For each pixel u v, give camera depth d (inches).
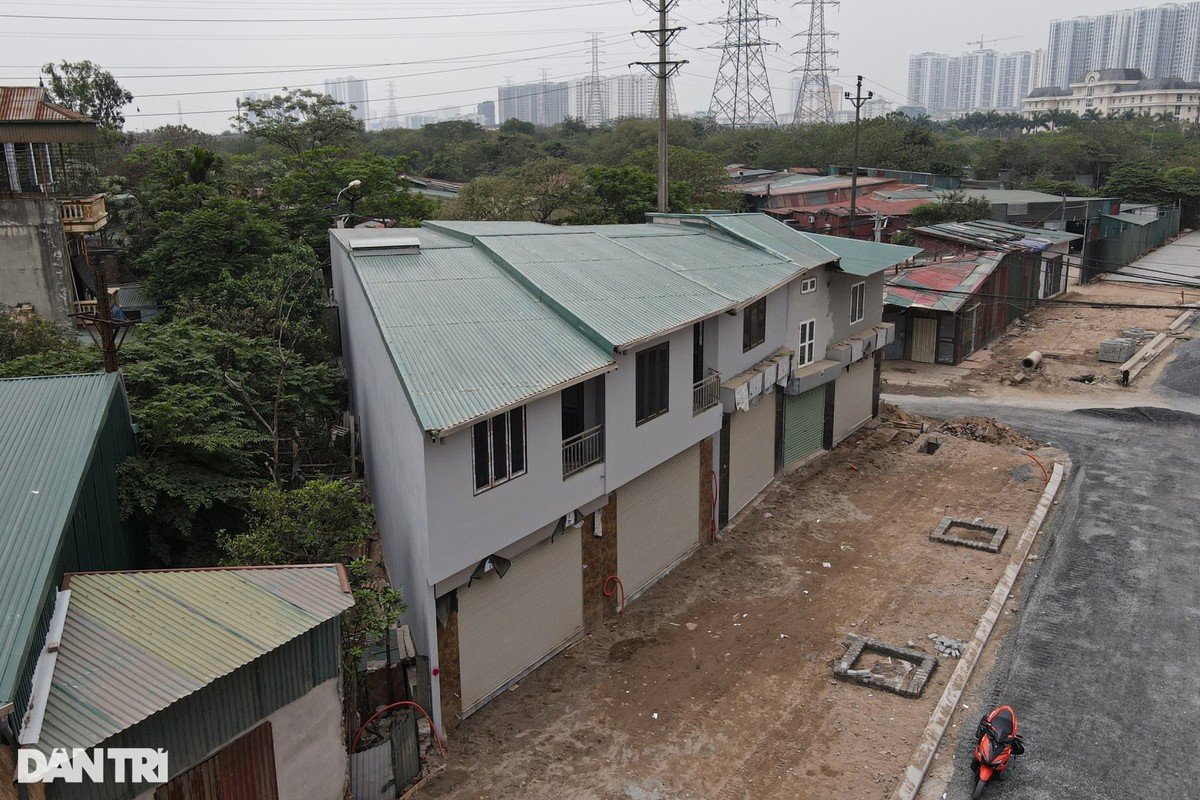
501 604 601.3
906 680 623.5
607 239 909.8
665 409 734.5
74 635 381.7
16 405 514.3
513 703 601.9
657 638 686.5
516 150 3703.3
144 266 1216.2
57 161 1108.5
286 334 958.4
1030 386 1421.0
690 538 828.0
